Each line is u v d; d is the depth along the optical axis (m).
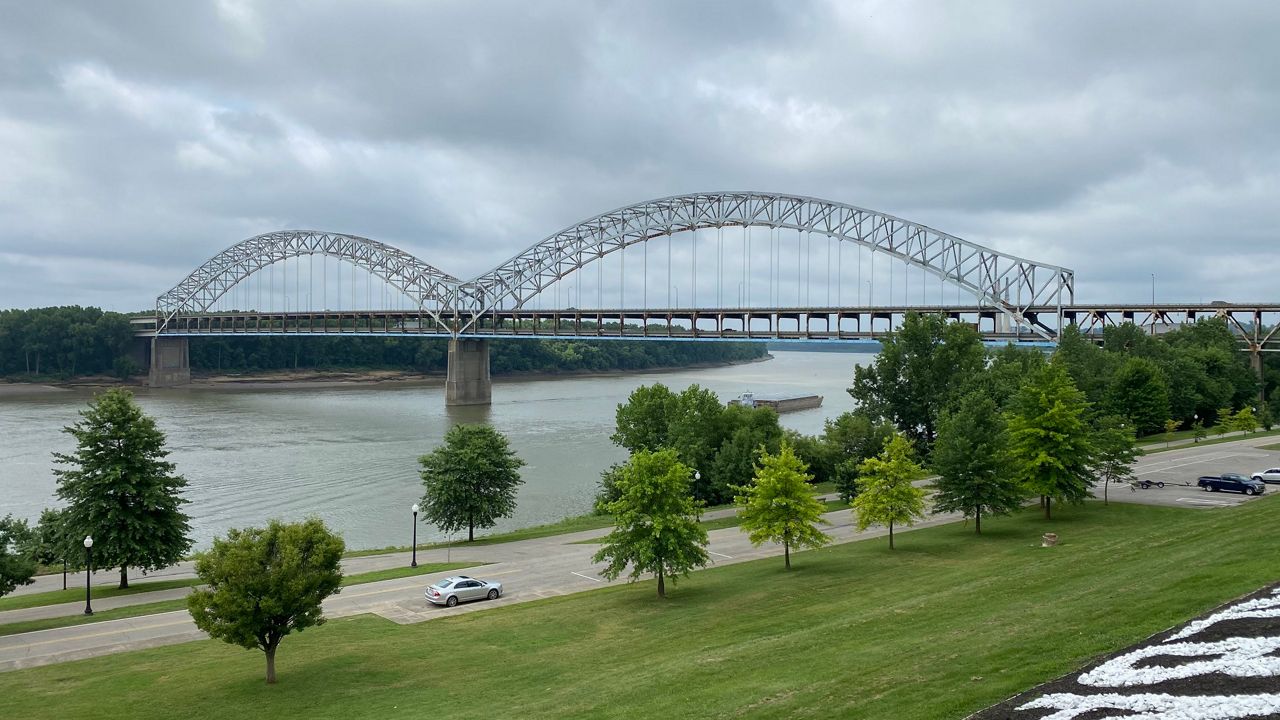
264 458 106.44
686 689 25.94
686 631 36.19
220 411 164.62
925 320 94.12
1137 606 24.80
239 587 31.31
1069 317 136.00
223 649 36.78
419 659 34.41
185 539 52.75
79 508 49.34
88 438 49.53
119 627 40.59
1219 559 28.89
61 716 29.03
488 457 64.19
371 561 54.56
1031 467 57.59
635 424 82.56
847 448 82.56
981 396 64.44
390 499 83.31
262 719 28.39
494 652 35.03
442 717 26.92
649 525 43.47
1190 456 85.19
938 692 20.83
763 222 160.38
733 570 49.06
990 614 28.77
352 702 29.53
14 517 75.44
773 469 48.94
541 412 164.25
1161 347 111.31
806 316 162.62
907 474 51.41
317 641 37.31
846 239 151.38
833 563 48.91
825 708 21.44
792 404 181.88
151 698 30.69
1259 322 128.75
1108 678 19.05
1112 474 65.69
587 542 59.72
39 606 45.22
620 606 41.81
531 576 49.50
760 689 24.28
